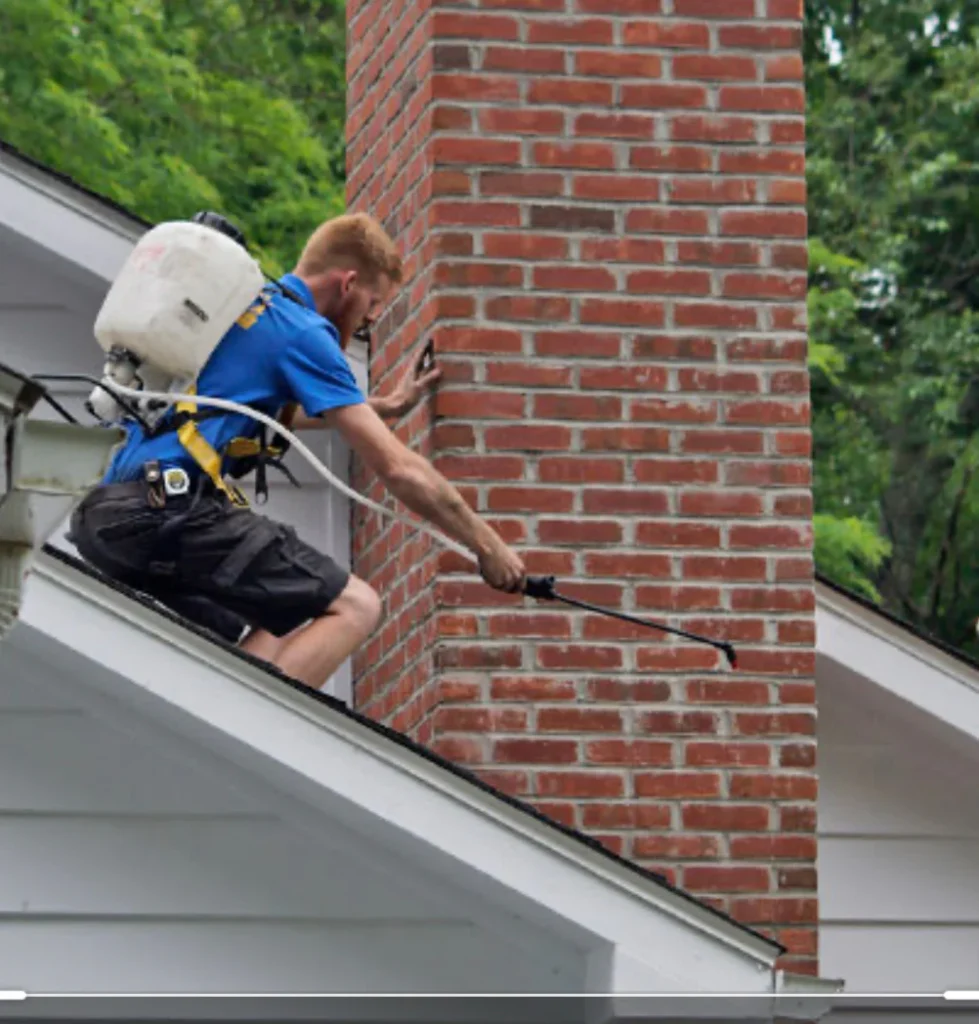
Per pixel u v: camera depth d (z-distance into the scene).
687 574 29.00
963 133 80.25
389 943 25.03
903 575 79.62
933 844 32.66
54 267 32.12
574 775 28.47
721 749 28.80
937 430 77.56
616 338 29.20
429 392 28.94
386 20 31.58
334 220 26.94
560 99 29.48
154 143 66.62
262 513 32.41
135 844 24.89
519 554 28.67
